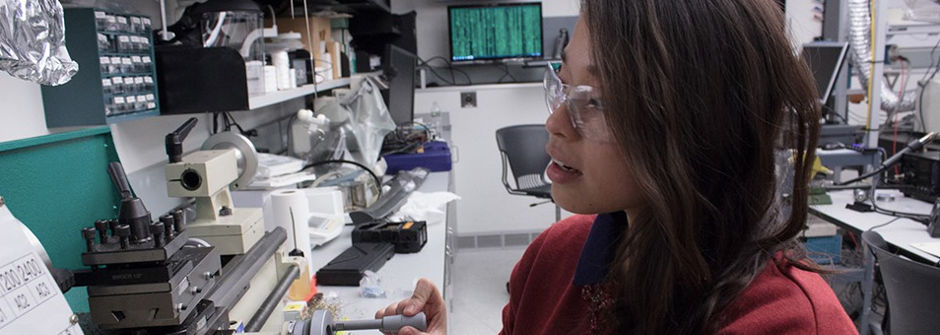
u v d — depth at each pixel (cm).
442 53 414
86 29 114
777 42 56
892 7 400
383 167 264
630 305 66
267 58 195
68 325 61
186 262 72
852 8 349
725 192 60
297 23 261
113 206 120
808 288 59
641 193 60
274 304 99
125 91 126
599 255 75
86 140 112
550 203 402
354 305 130
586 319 74
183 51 141
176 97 142
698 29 55
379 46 388
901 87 429
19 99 112
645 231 64
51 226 103
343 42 320
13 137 111
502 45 388
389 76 290
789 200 62
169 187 100
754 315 57
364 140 251
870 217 226
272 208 140
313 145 230
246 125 250
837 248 267
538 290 89
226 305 80
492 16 385
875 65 314
